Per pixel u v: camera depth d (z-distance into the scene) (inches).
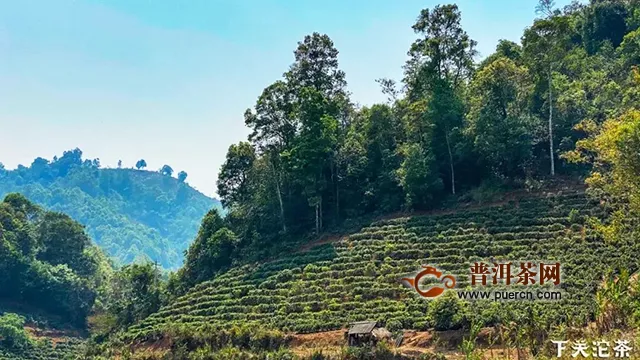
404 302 2165.4
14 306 4015.8
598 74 3083.2
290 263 2659.9
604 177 2004.2
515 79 2721.5
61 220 4665.4
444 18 2952.8
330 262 2536.9
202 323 2481.5
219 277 2847.0
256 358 2079.2
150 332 2539.4
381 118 3068.4
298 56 3262.8
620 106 2581.2
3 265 4037.9
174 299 2918.3
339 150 3021.7
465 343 1728.6
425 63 2942.9
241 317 2428.6
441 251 2340.1
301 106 2933.1
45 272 4133.9
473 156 2721.5
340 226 2832.2
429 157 2716.5
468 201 2628.0
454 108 2775.6
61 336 3902.6
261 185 3211.1
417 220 2600.9
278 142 3093.0
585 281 1978.3
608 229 1964.8
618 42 3700.8
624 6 3703.3
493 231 2364.7
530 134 2625.5
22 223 4404.5
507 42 3437.5
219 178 3373.5
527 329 1721.2
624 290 1711.4
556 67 2950.3
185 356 2247.8
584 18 3828.7
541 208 2402.8
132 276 3152.1
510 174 2662.4
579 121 2640.3
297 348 2106.3
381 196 2869.1
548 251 2167.8
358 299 2257.6
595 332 1653.5
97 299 4269.2
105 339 2928.2
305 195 3034.0
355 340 1982.0
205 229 3260.3
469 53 3009.4
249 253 2945.4
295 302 2359.7
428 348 1904.5
